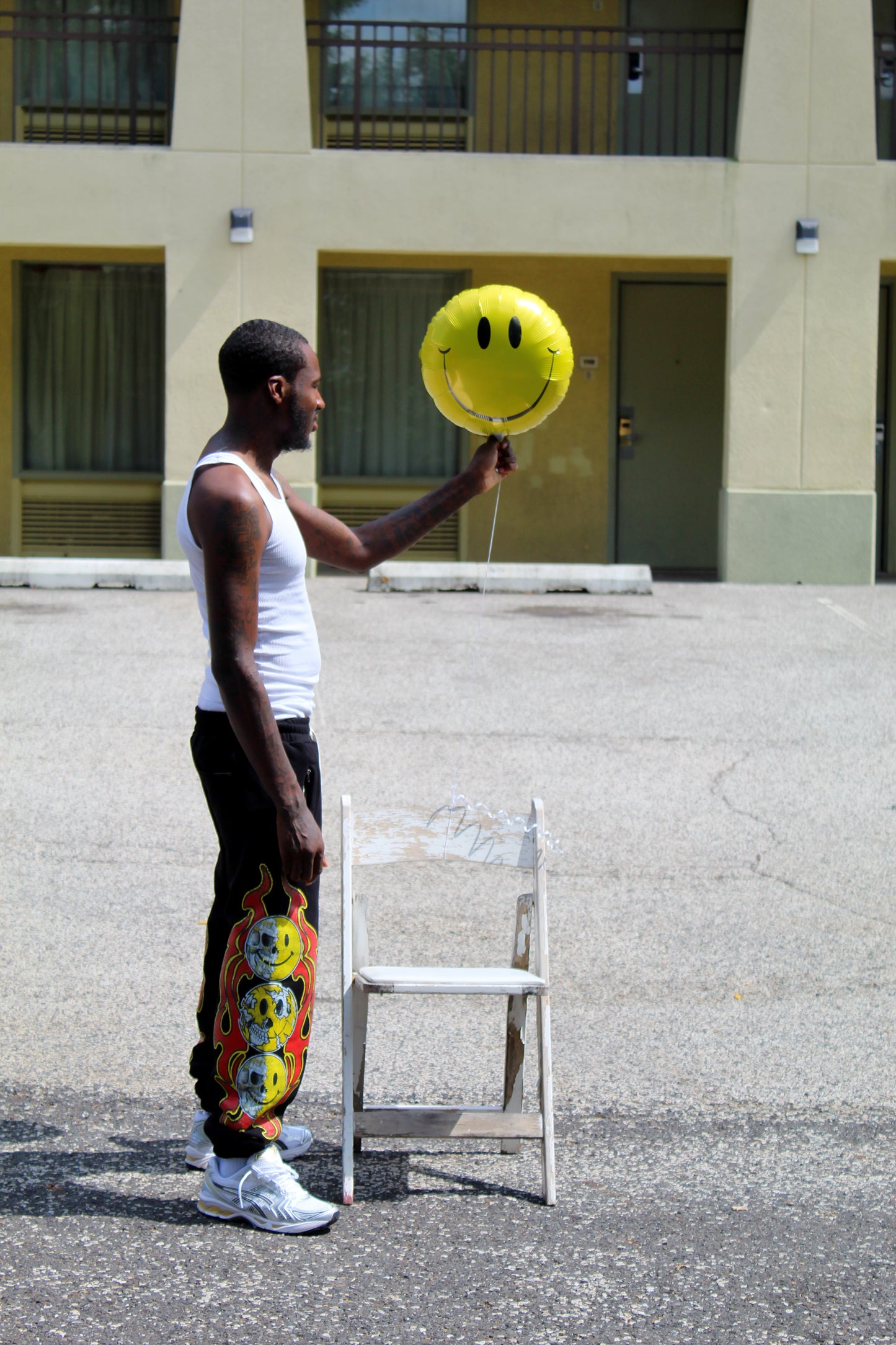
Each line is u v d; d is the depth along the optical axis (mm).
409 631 10414
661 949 4773
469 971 3279
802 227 13375
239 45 13234
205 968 3178
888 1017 4266
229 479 2863
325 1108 3619
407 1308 2660
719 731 7703
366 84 15000
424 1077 3801
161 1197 3098
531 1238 2957
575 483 15516
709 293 15438
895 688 8758
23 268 15172
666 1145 3441
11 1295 2672
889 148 15297
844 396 13680
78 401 15406
